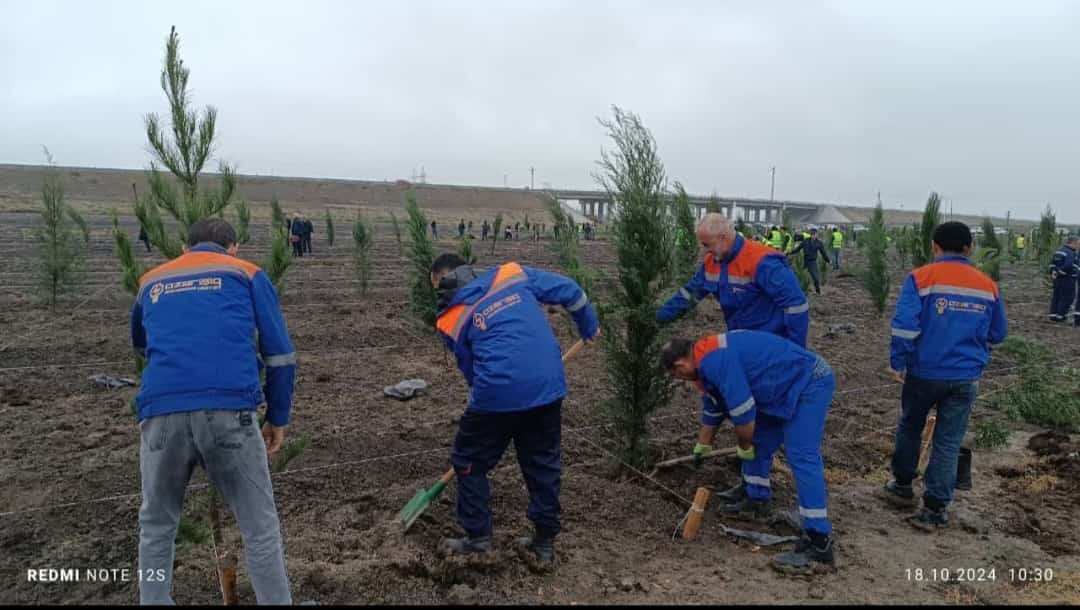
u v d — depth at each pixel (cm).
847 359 1033
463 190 12025
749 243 497
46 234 1302
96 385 795
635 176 534
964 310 483
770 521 503
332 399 763
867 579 417
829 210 11569
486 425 404
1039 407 754
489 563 403
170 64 419
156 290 337
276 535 342
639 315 532
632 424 561
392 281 1852
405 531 444
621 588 394
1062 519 516
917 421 514
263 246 2822
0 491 510
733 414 433
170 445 317
